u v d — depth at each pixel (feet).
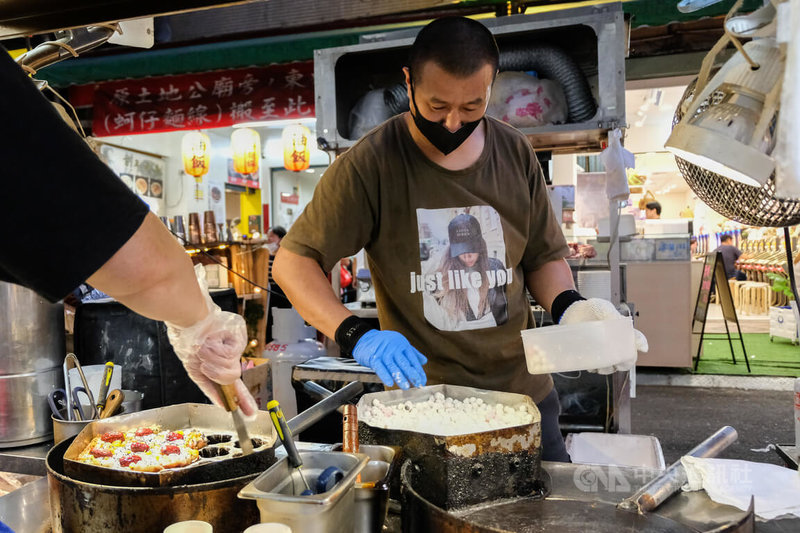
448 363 5.17
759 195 3.36
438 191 5.05
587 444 7.14
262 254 15.12
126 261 2.31
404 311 5.23
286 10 13.88
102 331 6.68
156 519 3.23
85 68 15.65
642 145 30.58
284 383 10.70
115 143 26.14
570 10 8.34
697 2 3.79
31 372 5.80
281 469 3.02
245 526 3.33
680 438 13.10
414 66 4.37
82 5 3.09
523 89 8.80
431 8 13.07
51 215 2.10
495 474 3.38
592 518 3.22
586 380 10.48
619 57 8.20
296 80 16.52
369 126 9.41
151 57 15.10
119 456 3.89
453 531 2.86
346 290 19.19
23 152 2.03
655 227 25.03
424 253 5.10
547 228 5.55
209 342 2.93
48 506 3.99
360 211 5.12
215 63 14.99
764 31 2.87
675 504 3.47
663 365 18.76
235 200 37.78
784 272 24.22
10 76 2.05
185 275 2.67
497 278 5.14
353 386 4.83
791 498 3.45
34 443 5.84
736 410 14.98
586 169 23.09
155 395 6.61
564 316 4.53
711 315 33.09
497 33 8.57
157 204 29.37
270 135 31.40
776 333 24.20
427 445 3.38
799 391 5.66
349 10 13.55
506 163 5.26
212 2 3.06
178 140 30.07
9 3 3.06
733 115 2.93
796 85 2.63
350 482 2.80
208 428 4.59
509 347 5.21
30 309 5.76
